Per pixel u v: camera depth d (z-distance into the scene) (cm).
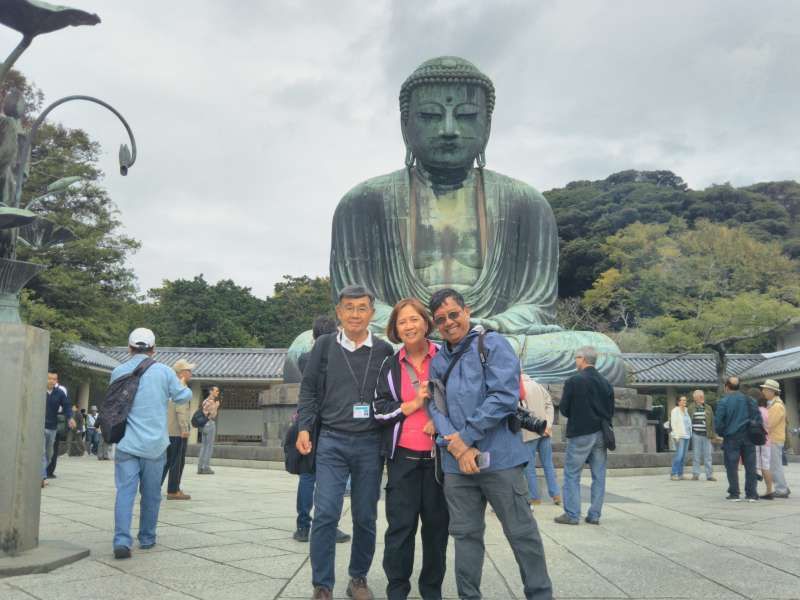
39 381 555
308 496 623
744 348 3900
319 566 432
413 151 1617
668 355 3256
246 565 525
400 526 430
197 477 1289
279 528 693
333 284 1628
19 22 551
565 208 5475
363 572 450
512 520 391
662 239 4397
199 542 615
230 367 3181
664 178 6238
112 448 2097
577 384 746
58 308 2630
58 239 661
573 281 4972
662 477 1354
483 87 1575
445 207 1620
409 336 442
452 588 484
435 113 1552
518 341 1413
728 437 977
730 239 4178
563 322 4203
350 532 682
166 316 4388
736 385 1004
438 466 418
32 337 548
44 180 2622
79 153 2795
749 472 969
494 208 1587
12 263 549
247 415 3247
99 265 2717
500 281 1566
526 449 405
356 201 1630
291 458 517
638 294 4066
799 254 4759
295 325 4784
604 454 749
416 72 1572
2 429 527
